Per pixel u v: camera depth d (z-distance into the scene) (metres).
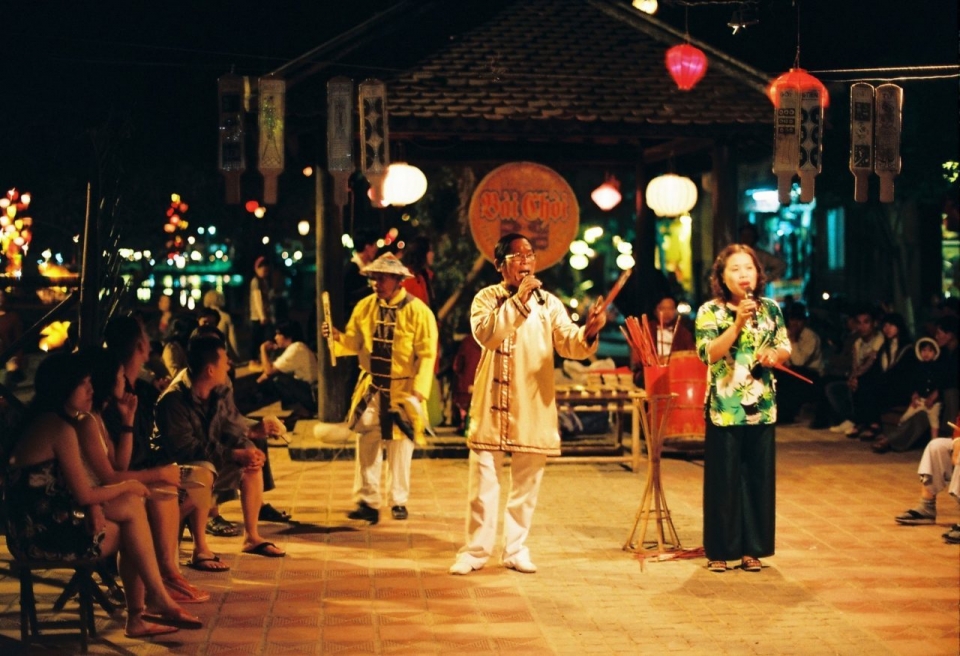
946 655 5.59
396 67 11.40
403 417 8.26
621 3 12.14
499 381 6.98
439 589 6.69
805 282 24.28
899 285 19.81
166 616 5.84
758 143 11.92
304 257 29.25
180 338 10.76
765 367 7.04
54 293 12.80
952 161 16.05
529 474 7.07
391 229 14.91
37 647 5.66
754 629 5.98
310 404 12.82
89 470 5.81
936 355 11.27
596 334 6.80
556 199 11.67
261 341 16.98
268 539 7.91
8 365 12.23
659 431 7.52
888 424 12.10
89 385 5.79
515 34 11.85
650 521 8.50
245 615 6.18
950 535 7.81
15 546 5.56
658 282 13.02
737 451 7.04
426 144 12.28
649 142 13.21
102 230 7.39
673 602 6.45
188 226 22.80
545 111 11.16
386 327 8.34
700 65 10.38
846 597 6.55
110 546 5.71
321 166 11.32
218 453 7.24
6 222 15.20
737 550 7.05
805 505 9.03
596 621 6.10
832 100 15.77
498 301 7.01
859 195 7.77
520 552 7.10
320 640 5.78
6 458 5.72
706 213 17.94
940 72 16.11
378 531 8.15
